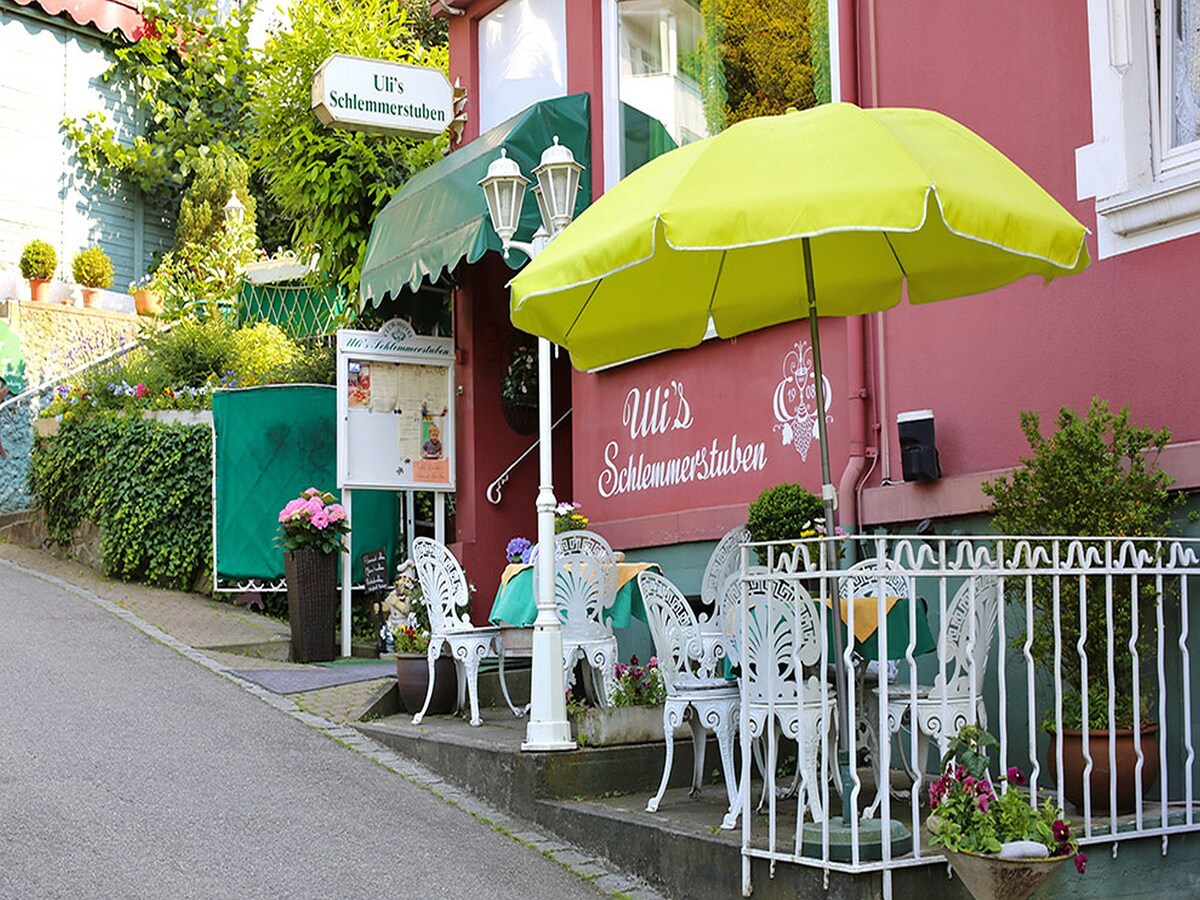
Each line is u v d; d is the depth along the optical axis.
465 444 11.73
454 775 7.43
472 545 11.50
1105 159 6.50
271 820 6.54
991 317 7.02
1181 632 5.67
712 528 8.76
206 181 20.83
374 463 11.38
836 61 8.05
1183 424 6.10
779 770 7.23
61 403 15.32
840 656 5.19
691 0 9.70
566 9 10.75
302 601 10.77
